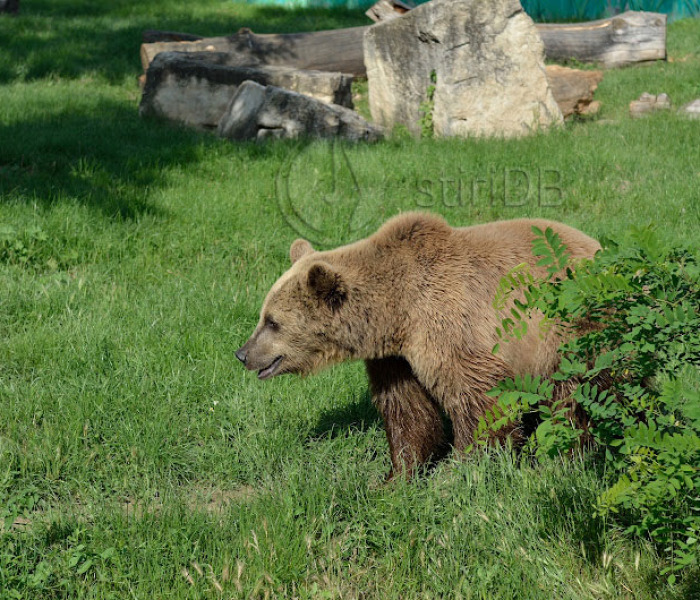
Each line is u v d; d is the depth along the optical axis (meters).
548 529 5.21
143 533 5.39
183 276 10.01
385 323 6.16
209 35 27.83
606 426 4.59
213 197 12.25
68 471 6.32
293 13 34.03
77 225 10.84
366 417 7.22
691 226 10.96
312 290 6.14
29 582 4.86
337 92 18.36
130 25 28.70
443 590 4.86
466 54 16.28
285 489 5.88
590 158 13.75
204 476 6.49
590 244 6.25
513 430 6.15
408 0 32.78
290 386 7.50
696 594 4.53
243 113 16.27
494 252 6.12
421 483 5.95
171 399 7.29
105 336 8.16
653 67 23.27
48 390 7.32
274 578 4.92
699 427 3.88
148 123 17.34
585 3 32.66
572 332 5.59
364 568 5.21
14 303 8.88
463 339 5.95
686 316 4.16
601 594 4.70
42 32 26.52
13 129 15.43
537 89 16.73
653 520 4.15
